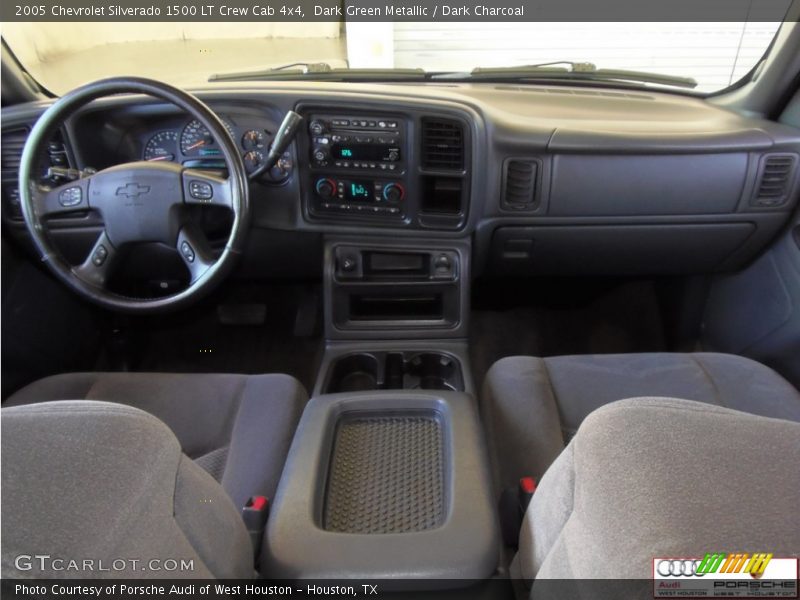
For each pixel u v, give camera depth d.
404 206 1.39
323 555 0.69
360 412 0.98
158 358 1.81
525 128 1.32
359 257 1.45
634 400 0.52
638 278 1.85
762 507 0.41
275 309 1.91
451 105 1.27
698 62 1.66
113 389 1.14
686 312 1.78
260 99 1.29
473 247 1.45
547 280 1.87
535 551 0.62
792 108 1.37
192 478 0.56
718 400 1.08
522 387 1.10
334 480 0.85
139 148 1.38
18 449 0.47
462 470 0.82
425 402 0.98
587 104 1.55
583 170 1.33
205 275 1.20
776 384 1.11
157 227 1.20
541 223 1.41
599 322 1.96
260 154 1.34
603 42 1.81
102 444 0.49
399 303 1.47
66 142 1.30
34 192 1.17
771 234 1.43
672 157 1.32
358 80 1.61
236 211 1.15
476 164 1.31
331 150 1.33
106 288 1.28
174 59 1.76
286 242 1.47
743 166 1.33
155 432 0.53
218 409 1.09
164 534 0.48
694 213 1.39
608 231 1.43
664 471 0.44
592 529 0.45
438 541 0.70
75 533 0.42
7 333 1.36
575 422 1.05
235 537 0.62
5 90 1.29
